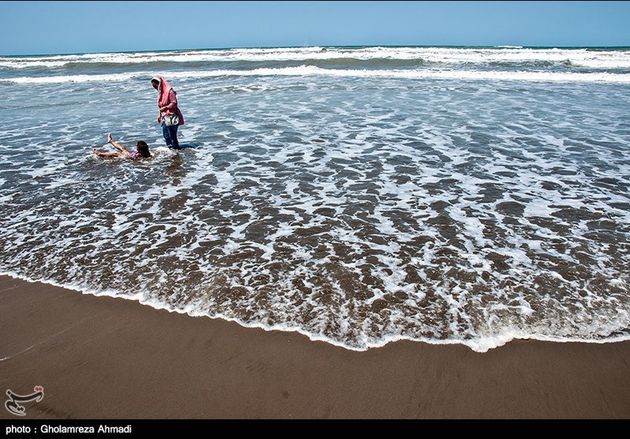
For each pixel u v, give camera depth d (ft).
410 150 30.42
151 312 13.80
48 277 15.72
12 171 27.40
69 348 12.43
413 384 11.07
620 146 30.45
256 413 10.36
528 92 54.39
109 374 11.51
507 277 15.07
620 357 11.75
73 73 90.38
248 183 24.77
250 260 16.46
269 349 12.20
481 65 83.92
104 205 21.95
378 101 49.37
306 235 18.40
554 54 100.99
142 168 27.81
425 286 14.66
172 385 11.13
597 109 43.32
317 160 28.66
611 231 18.26
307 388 10.98
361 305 13.78
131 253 17.15
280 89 59.41
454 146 31.24
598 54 99.81
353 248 17.25
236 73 79.66
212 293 14.55
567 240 17.57
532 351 11.98
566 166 26.61
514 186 23.56
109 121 42.29
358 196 22.58
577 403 10.53
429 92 55.06
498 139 32.83
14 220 20.25
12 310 14.05
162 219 20.22
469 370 11.42
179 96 55.36
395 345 12.24
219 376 11.37
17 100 55.06
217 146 32.53
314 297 14.20
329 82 65.51
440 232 18.47
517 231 18.43
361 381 11.15
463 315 13.26
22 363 11.93
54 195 23.34
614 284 14.58
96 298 14.53
